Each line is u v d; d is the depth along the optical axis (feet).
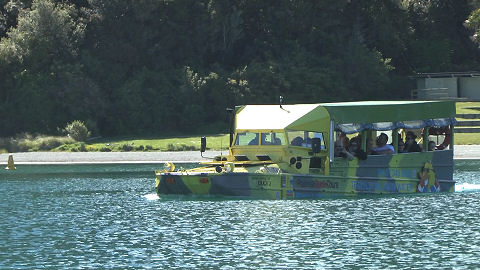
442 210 221.25
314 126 234.17
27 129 592.60
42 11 637.71
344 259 162.09
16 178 349.41
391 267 155.02
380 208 223.10
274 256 165.37
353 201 233.55
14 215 226.79
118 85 641.40
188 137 577.84
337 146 236.22
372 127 236.63
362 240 181.16
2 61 616.39
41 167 421.18
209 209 223.51
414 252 168.35
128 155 478.59
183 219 209.87
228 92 635.66
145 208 234.17
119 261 162.09
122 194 276.00
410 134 251.39
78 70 616.39
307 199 233.14
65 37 638.94
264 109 243.60
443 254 166.09
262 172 228.84
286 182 230.27
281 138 234.99
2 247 177.58
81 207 241.76
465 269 152.97
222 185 228.43
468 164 404.16
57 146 541.75
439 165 253.44
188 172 236.43
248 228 195.83
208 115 633.20
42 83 606.14
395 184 243.81
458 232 190.19
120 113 620.49
